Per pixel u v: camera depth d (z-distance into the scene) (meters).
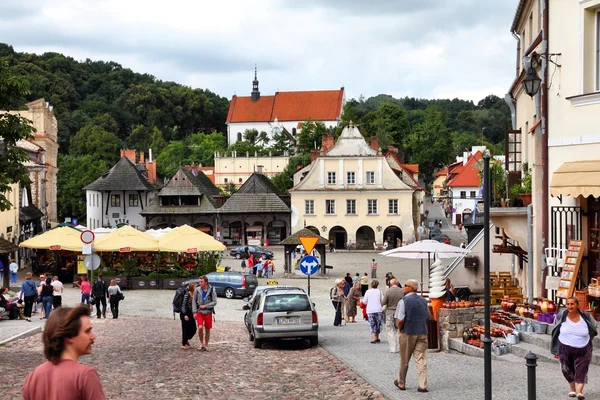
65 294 45.03
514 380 13.94
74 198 124.31
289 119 192.75
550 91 18.72
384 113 167.38
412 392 13.39
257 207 92.06
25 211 68.50
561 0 18.23
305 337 21.38
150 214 94.44
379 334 23.28
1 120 19.67
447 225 117.56
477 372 15.12
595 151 17.34
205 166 179.12
